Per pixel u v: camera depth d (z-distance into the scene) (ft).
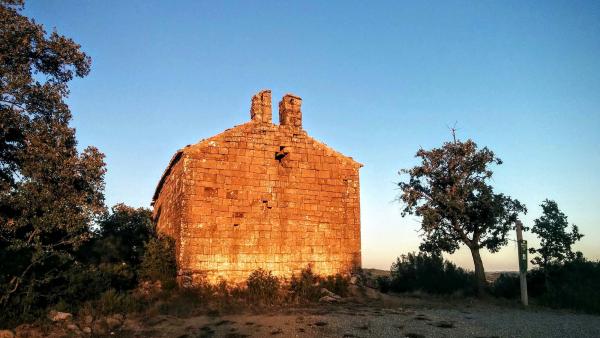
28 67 66.74
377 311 61.41
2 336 43.86
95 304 56.03
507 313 63.57
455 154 90.12
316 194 79.66
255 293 67.87
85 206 62.95
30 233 60.80
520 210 88.74
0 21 63.21
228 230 71.67
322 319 53.57
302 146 80.38
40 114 67.82
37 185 60.80
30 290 51.24
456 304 73.67
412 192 90.84
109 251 72.69
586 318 60.70
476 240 89.10
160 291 64.95
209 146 73.15
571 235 89.20
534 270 89.76
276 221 75.46
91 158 65.41
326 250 78.38
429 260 100.22
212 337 45.27
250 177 75.05
